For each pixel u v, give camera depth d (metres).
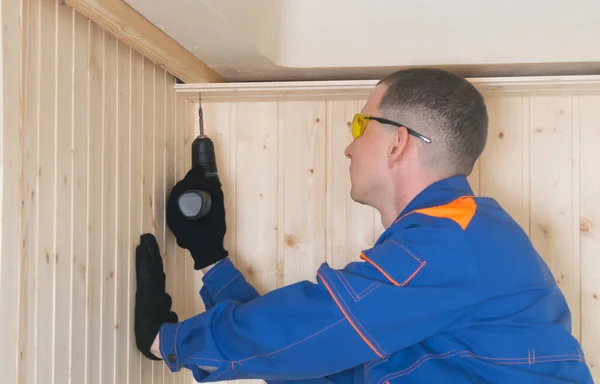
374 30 1.71
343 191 1.94
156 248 1.56
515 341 1.17
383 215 1.42
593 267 1.87
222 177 1.98
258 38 1.56
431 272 1.16
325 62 1.76
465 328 1.19
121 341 1.42
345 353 1.17
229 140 1.98
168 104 1.76
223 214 1.69
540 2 1.63
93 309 1.28
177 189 1.63
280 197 1.96
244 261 1.97
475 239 1.18
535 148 1.90
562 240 1.88
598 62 1.71
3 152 0.94
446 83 1.33
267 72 1.84
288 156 1.96
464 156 1.33
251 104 1.98
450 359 1.19
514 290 1.20
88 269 1.25
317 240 1.95
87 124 1.24
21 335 1.00
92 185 1.27
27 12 1.01
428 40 1.72
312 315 1.17
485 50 1.72
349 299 1.15
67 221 1.16
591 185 1.87
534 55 1.71
